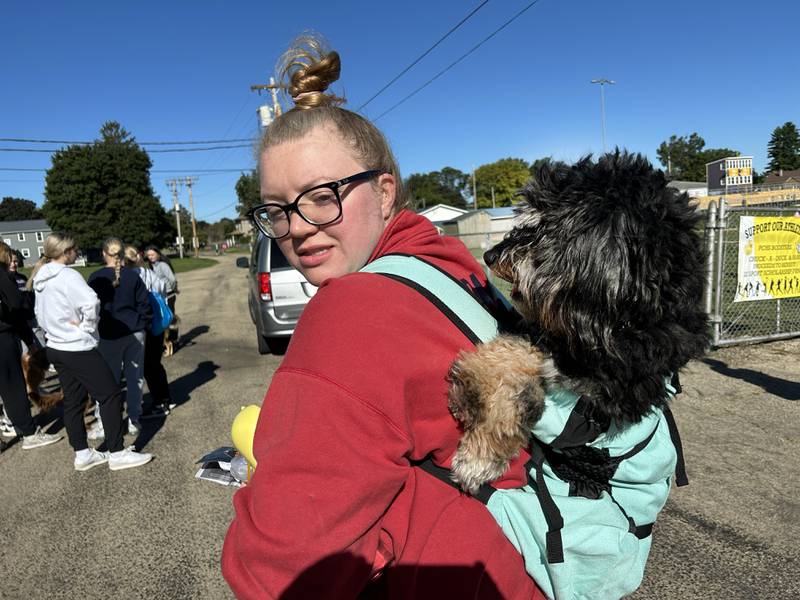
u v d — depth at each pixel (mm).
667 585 2502
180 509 3541
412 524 951
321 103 1225
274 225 1214
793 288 6469
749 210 6160
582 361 948
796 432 3996
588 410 962
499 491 1041
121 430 4223
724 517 2986
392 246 1201
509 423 931
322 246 1147
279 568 804
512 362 968
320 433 841
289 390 903
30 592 2779
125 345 4816
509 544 1030
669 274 935
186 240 93938
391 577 941
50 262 4016
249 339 9344
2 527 3439
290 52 1268
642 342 922
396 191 1292
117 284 4777
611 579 1020
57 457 4598
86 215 58188
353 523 837
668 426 1227
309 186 1114
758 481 3334
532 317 1048
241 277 26594
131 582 2818
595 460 1006
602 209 943
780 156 86500
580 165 1088
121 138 59969
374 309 942
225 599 2662
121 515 3506
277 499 816
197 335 10117
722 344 6219
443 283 1086
